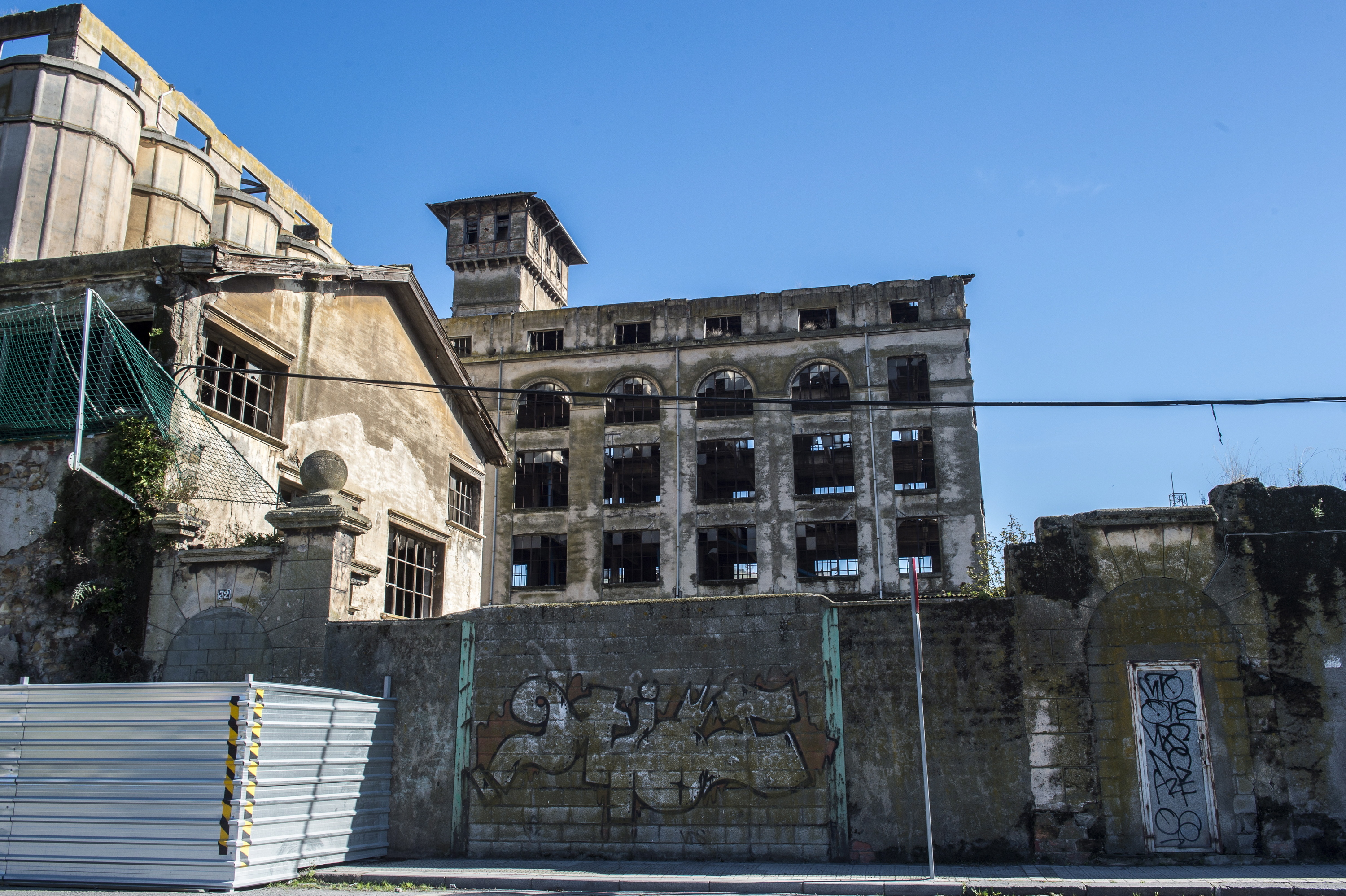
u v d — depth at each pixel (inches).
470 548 910.4
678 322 1865.2
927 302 1771.7
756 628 443.2
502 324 1936.5
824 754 425.7
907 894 349.4
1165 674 418.3
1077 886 342.0
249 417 610.9
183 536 502.6
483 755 452.4
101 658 491.8
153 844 359.3
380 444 754.8
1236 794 402.9
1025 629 428.1
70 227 789.2
